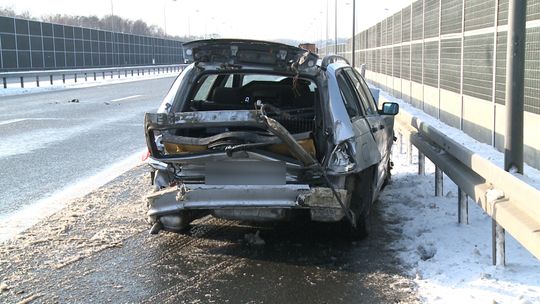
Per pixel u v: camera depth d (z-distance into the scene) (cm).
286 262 504
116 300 425
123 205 697
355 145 503
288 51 506
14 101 2341
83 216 648
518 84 598
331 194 479
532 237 377
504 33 1003
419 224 606
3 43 3862
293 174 492
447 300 410
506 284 431
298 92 593
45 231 590
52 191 768
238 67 533
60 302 421
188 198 495
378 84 3247
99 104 2202
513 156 607
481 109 1162
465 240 536
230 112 464
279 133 452
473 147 1095
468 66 1255
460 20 1324
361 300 421
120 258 514
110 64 5697
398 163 988
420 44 1870
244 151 475
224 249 539
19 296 431
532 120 874
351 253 527
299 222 616
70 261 505
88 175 876
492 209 462
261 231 594
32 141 1223
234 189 486
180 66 7194
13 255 519
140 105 2156
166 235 580
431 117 1652
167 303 419
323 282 457
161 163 518
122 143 1206
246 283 456
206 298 427
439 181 710
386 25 2834
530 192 398
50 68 4456
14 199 723
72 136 1305
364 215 552
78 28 4972
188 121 470
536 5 833
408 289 439
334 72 530
